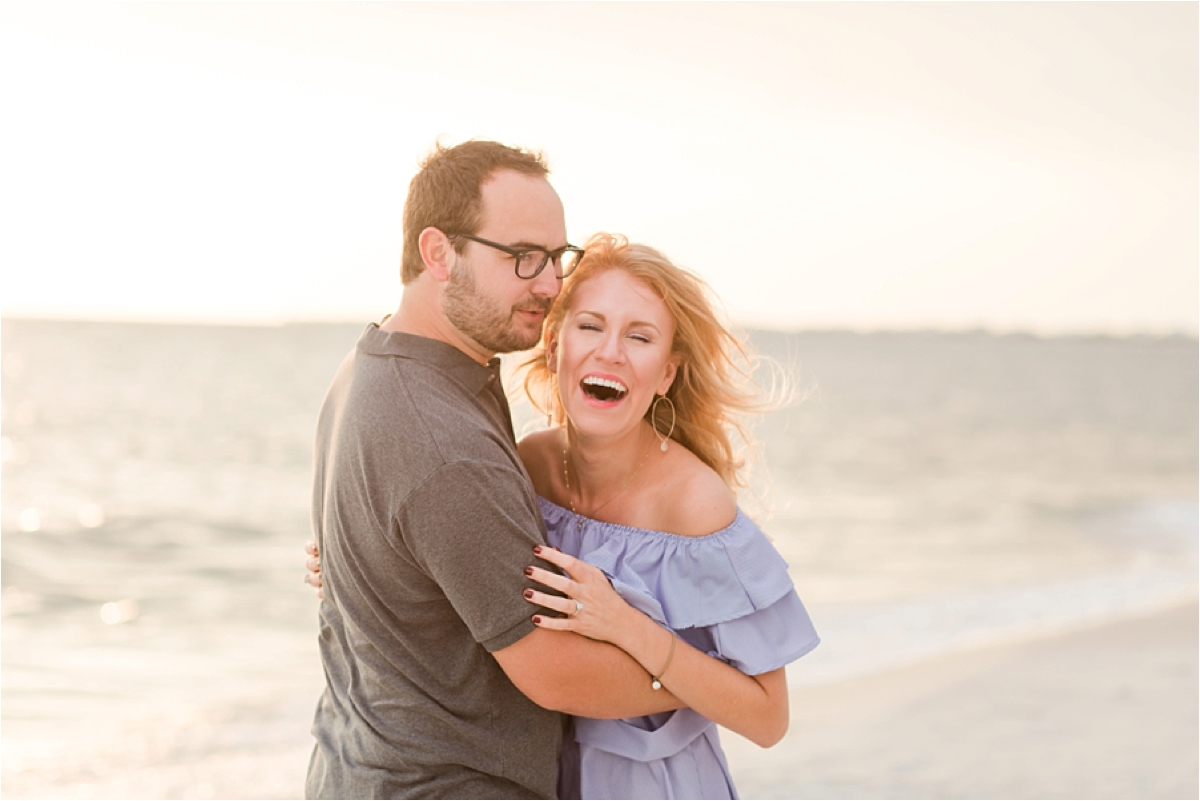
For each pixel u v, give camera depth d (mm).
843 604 9711
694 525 2223
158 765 5480
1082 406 38750
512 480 1953
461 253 2012
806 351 86688
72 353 51062
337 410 2111
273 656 7781
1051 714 6188
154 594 9750
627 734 2223
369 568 1994
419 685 2016
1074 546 13250
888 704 6414
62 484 16188
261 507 14422
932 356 83875
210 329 81938
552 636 1933
